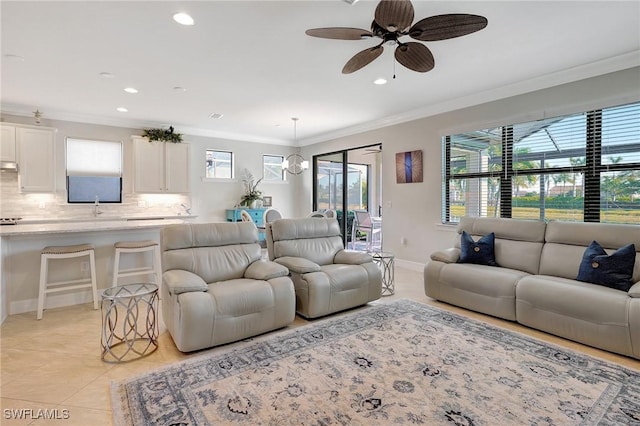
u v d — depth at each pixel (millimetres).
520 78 3854
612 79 3357
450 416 1742
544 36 2848
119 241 3768
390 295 3998
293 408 1811
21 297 3273
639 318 2314
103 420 1734
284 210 8023
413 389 1992
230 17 2547
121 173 5910
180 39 2889
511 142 4219
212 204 6945
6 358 2385
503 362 2324
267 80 3902
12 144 4801
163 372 2180
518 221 3672
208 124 6266
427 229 5172
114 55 3203
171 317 2598
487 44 2988
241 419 1719
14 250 3223
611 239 2979
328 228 4070
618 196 3393
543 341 2672
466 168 4711
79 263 3559
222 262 3117
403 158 5496
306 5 2400
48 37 2834
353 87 4145
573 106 3621
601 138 3490
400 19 2018
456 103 4668
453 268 3570
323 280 3184
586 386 2027
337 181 7184
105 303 3393
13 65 3420
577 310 2609
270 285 2854
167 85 4059
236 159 7258
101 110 5207
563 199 3775
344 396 1921
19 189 4902
